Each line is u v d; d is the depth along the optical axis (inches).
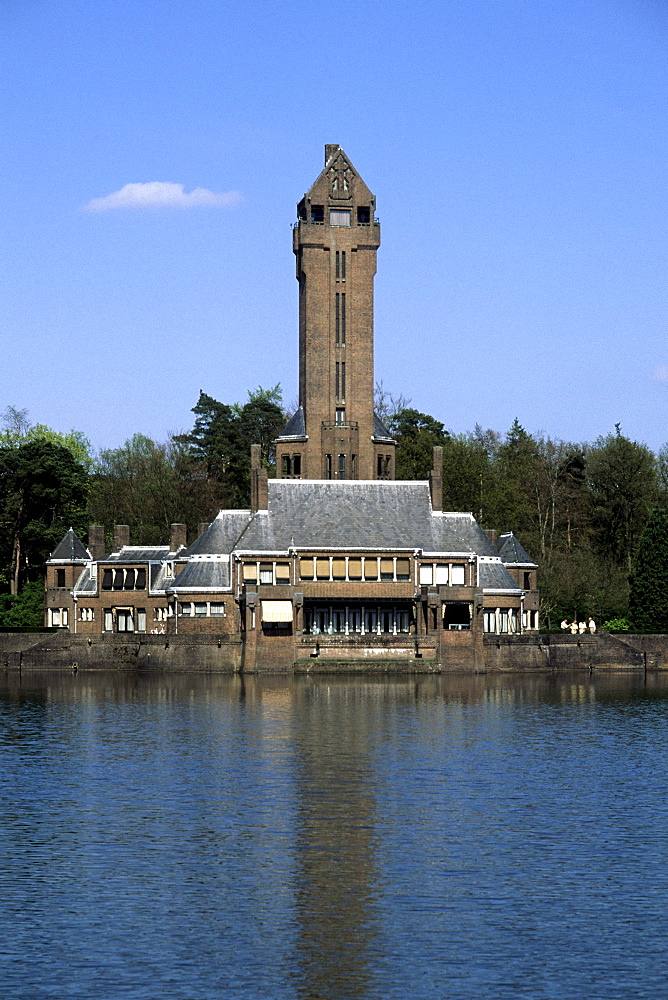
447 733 3211.1
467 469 7377.0
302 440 6387.8
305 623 5516.7
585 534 7534.5
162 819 2146.9
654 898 1716.3
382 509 5629.9
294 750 2901.1
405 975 1464.1
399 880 1798.7
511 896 1726.1
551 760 2773.1
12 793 2364.7
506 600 5644.7
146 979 1451.8
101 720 3479.3
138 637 5329.7
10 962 1496.1
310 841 2005.4
